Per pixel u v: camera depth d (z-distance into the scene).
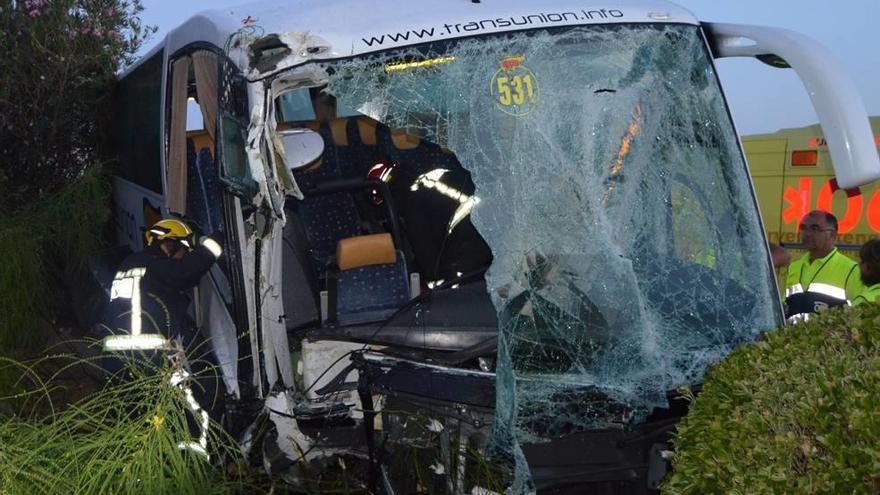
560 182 3.74
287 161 3.59
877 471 2.09
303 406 3.79
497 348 3.56
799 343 2.75
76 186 7.69
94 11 8.93
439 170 4.67
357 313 4.02
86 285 6.85
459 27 3.94
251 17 4.11
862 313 2.81
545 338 3.40
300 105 5.54
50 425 3.85
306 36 3.74
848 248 7.49
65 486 3.64
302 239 4.27
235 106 3.74
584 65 3.94
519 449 3.21
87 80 8.63
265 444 3.89
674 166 3.89
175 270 4.68
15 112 8.73
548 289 3.49
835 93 3.48
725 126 4.06
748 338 3.51
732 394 2.69
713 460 2.47
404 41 3.86
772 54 3.88
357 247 4.05
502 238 3.63
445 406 3.44
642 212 3.76
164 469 3.61
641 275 3.60
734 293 3.69
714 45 4.17
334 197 4.71
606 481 3.34
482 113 3.82
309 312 4.09
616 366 3.33
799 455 2.31
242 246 3.90
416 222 4.62
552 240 3.61
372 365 3.64
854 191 3.47
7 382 5.73
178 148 5.53
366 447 3.86
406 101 3.80
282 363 3.81
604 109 3.87
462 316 3.76
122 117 7.78
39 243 7.20
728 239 3.85
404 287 4.11
